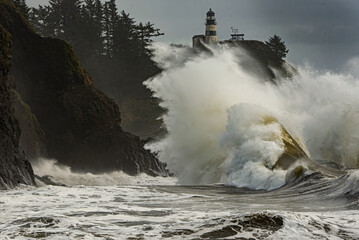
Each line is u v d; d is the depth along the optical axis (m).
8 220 19.98
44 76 70.75
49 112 69.69
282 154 36.41
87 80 75.94
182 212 22.08
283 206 24.61
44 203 25.98
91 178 59.94
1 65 44.25
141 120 118.75
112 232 17.27
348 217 19.67
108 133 69.56
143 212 22.08
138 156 67.19
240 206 24.86
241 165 36.78
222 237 16.17
